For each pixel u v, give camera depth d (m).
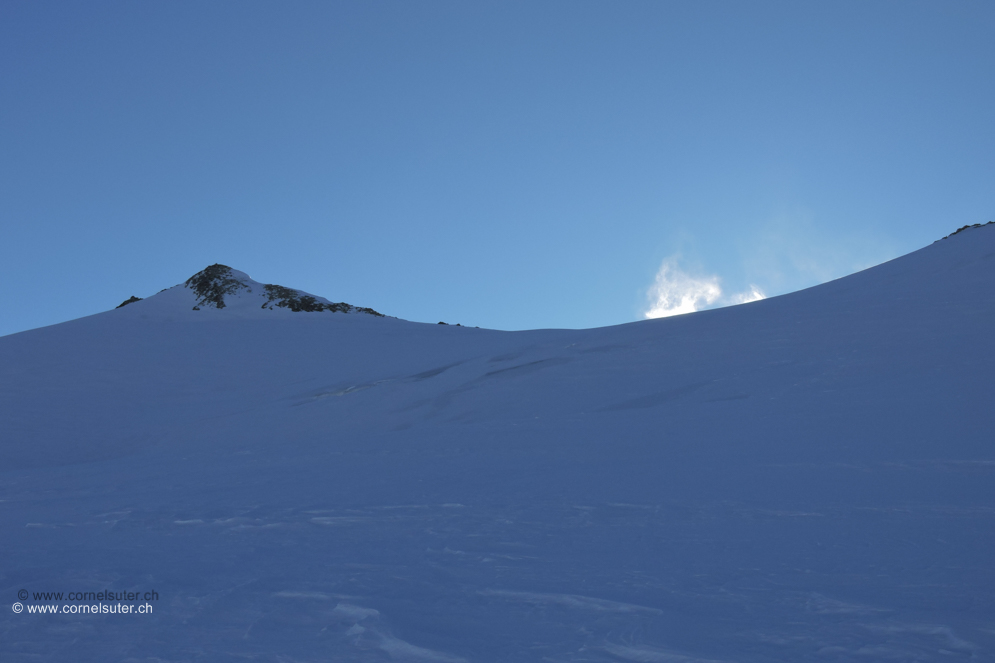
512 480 8.34
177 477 11.73
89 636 3.88
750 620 3.66
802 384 12.91
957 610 3.65
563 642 3.50
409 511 6.98
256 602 4.34
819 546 4.90
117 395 25.95
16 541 6.83
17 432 21.00
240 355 32.19
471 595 4.28
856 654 3.19
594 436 11.05
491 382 18.34
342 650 3.53
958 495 6.00
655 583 4.32
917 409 9.81
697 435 10.13
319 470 10.83
